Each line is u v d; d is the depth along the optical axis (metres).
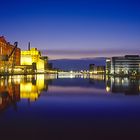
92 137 14.77
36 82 77.12
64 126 17.53
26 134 15.32
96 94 41.84
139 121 19.31
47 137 14.72
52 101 31.78
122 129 16.73
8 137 14.65
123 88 55.41
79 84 71.06
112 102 31.27
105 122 18.95
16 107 25.95
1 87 52.34
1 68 149.00
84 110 24.81
